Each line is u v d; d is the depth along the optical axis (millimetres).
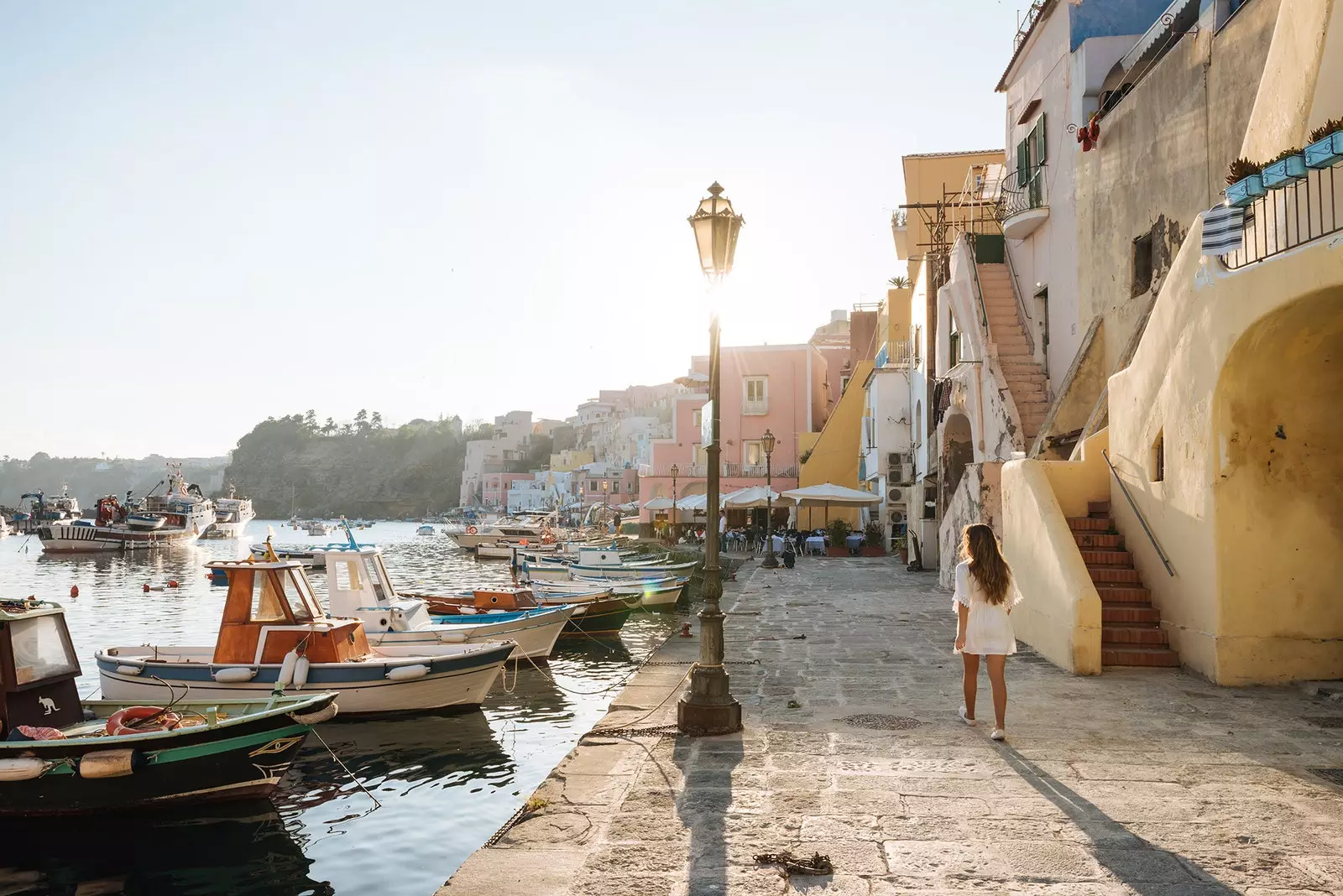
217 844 8906
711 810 6047
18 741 9102
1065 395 18188
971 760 7160
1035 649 12344
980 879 4836
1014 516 13555
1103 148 18266
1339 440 9906
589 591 26031
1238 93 13523
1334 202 8055
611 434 134125
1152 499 11422
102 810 9359
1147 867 4949
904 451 38938
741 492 47500
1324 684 9438
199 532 87500
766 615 17672
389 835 9195
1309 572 9891
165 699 13438
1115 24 19703
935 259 31469
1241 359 9484
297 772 11336
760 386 59531
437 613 22016
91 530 71250
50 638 10391
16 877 8133
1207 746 7492
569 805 6195
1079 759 7141
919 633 14781
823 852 5270
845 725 8422
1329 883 4727
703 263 8609
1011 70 24125
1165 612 11102
